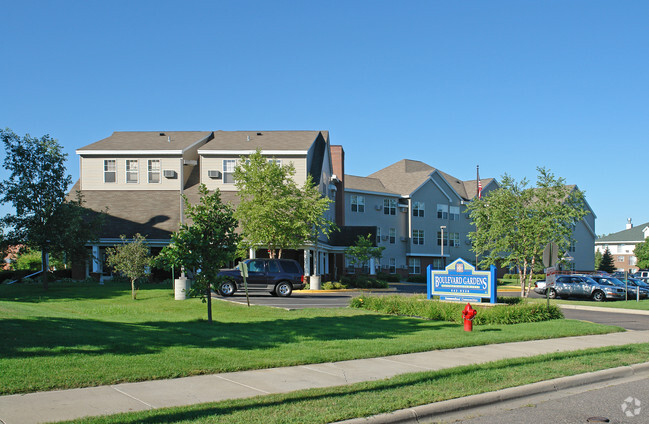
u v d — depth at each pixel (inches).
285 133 1608.0
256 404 275.9
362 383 327.0
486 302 739.4
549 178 1135.0
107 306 749.9
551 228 1108.5
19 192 1032.2
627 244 3312.0
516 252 1146.7
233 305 768.9
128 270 853.8
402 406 282.0
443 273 767.1
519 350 472.4
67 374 314.7
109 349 390.3
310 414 261.4
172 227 1334.9
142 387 307.9
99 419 241.1
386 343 476.4
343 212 1825.8
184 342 441.7
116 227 1338.6
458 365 395.2
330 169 1752.0
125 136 1584.6
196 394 296.2
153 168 1464.1
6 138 1043.3
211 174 1437.0
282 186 1231.5
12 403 267.1
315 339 492.4
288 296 1030.4
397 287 1563.7
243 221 1229.7
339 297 1064.2
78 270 1357.0
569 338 563.5
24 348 368.8
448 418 285.9
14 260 1989.4
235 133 1616.6
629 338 571.8
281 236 1206.3
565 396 338.0
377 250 1557.6
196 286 573.3
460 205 2290.8
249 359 386.3
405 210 2111.2
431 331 574.6
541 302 771.4
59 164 1086.4
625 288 1221.1
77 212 1092.5
